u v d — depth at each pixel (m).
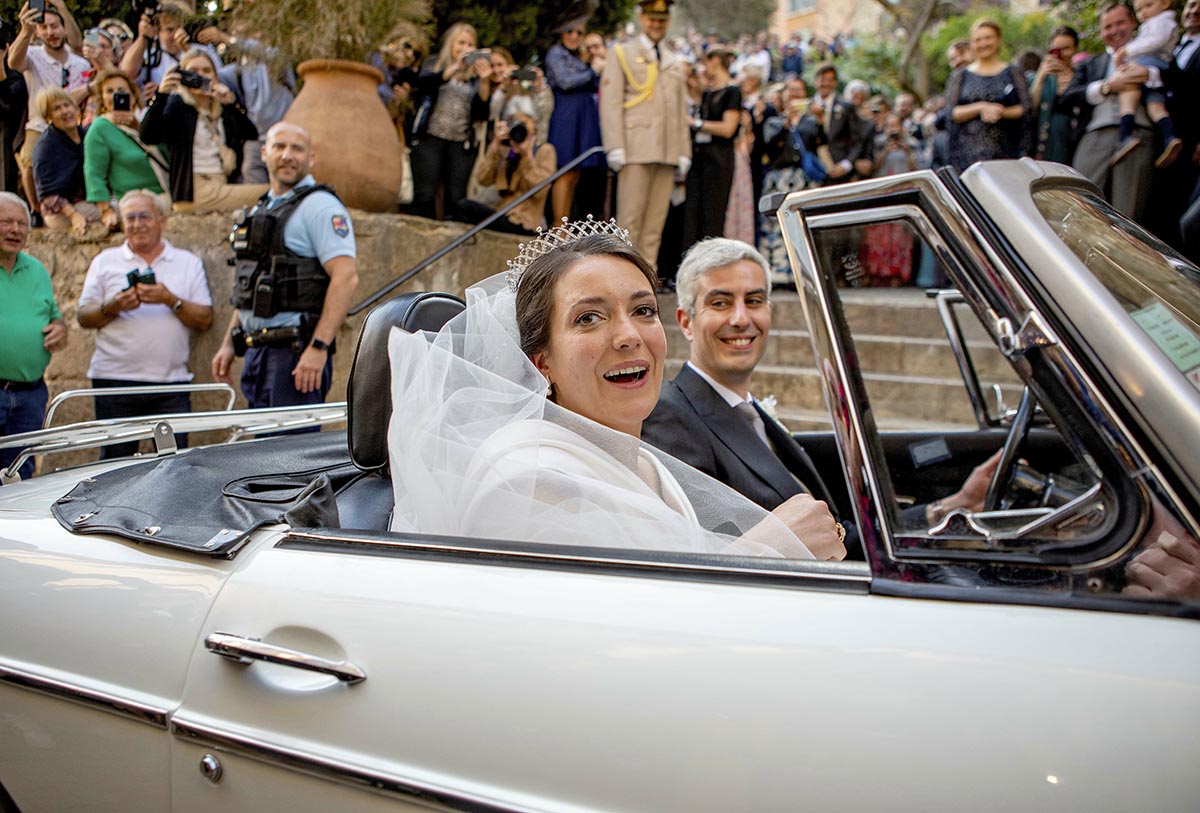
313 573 1.32
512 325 1.71
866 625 1.03
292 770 1.21
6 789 1.51
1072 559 1.01
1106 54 5.71
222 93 5.38
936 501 2.64
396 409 1.59
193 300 4.91
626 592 1.14
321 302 3.99
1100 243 1.18
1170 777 0.86
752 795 0.98
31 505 1.72
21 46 6.23
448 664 1.16
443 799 1.10
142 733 1.35
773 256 7.50
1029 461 2.30
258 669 1.29
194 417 2.18
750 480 2.25
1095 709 0.91
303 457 1.93
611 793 1.04
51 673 1.43
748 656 1.04
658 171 6.32
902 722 0.95
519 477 1.42
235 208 5.40
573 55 6.43
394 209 5.66
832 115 7.54
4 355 4.16
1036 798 0.89
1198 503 0.95
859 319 6.01
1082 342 1.04
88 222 5.73
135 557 1.47
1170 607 0.96
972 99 6.01
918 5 16.12
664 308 6.85
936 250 1.17
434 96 5.74
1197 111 5.37
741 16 22.20
